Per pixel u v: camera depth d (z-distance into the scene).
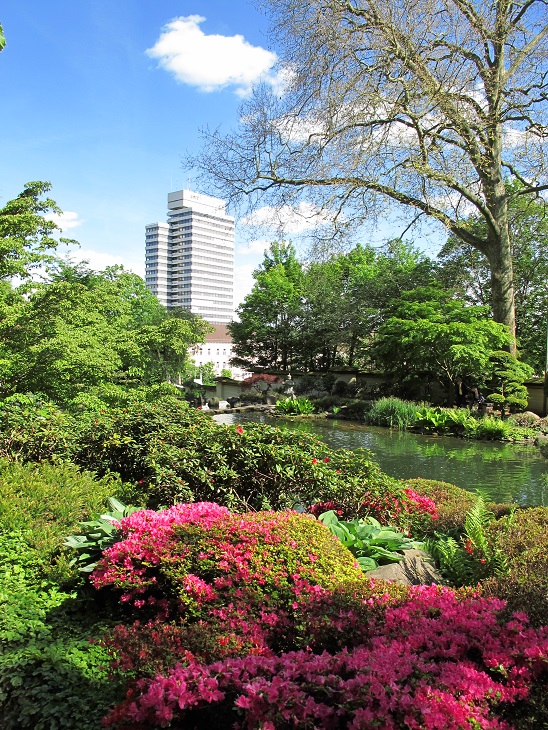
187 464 5.07
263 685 1.85
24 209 10.55
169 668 2.13
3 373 8.73
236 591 2.82
